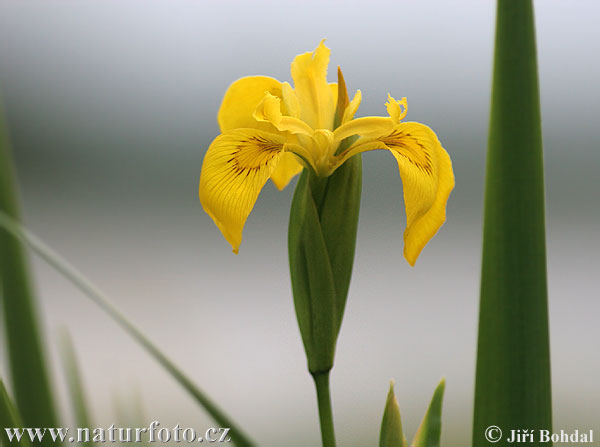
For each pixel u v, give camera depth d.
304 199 0.82
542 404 0.82
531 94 0.81
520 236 0.81
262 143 0.82
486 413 0.82
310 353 0.82
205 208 0.81
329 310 0.82
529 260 0.81
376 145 0.82
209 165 0.81
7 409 0.81
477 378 0.82
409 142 0.82
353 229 0.82
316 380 0.82
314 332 0.82
